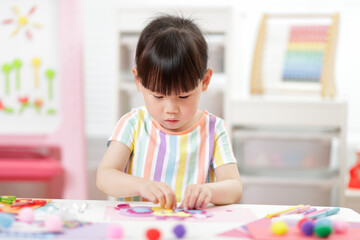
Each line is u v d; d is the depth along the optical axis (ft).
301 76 7.10
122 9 6.66
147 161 3.24
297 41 7.13
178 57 2.68
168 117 2.77
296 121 6.43
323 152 6.55
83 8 7.77
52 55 6.41
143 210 2.40
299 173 6.59
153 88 2.73
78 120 6.39
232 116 6.51
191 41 2.78
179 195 3.16
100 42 7.83
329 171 6.56
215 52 7.29
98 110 7.91
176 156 3.22
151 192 2.54
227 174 3.13
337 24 6.88
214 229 2.09
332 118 6.39
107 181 2.92
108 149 3.26
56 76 6.43
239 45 8.04
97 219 2.21
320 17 7.02
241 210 2.47
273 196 6.77
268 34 7.23
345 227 2.06
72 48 6.33
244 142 6.64
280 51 7.19
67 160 6.41
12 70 6.41
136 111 3.45
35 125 6.45
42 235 1.92
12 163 6.20
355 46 7.88
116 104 6.79
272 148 6.61
